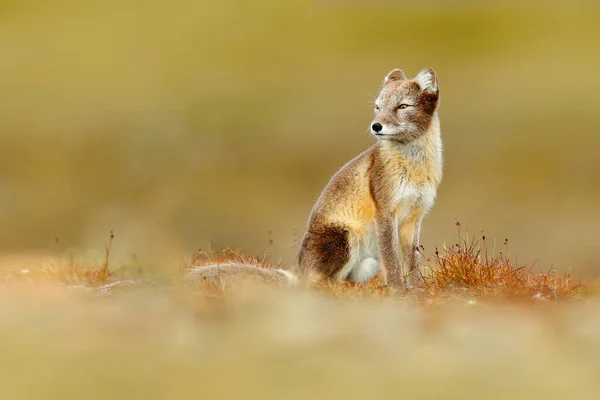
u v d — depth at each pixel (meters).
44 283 11.71
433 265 11.32
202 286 10.59
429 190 11.34
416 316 8.47
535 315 8.56
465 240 12.01
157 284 11.40
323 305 9.28
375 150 11.29
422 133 11.14
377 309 9.13
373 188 11.12
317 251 11.17
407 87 11.17
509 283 10.23
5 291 10.55
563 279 10.83
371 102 12.56
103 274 12.14
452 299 9.62
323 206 11.33
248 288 10.25
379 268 11.49
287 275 11.27
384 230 11.06
